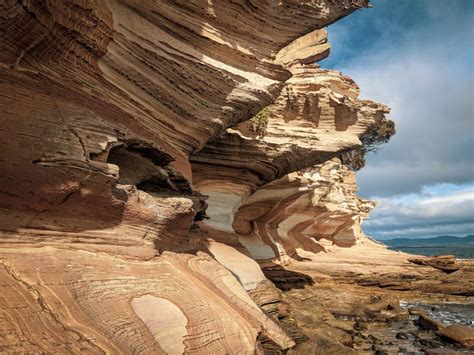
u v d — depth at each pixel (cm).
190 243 915
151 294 603
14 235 486
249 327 732
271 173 1875
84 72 695
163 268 702
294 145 1859
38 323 405
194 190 970
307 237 3331
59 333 409
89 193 575
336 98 2122
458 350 1261
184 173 1053
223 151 1641
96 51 698
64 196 542
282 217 2739
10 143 496
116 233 637
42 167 516
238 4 1091
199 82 1037
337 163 3266
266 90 1215
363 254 3422
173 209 775
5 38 522
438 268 2955
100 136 621
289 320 1327
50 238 530
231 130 1691
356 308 1817
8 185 486
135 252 657
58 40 603
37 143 525
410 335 1436
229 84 1112
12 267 448
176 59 969
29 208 509
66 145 555
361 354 1131
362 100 2253
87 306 477
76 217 575
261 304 1285
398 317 1739
